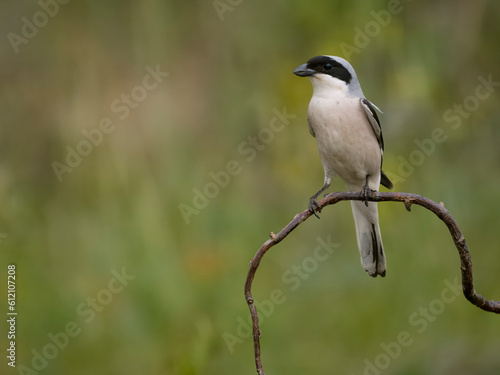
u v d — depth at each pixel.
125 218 11.06
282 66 12.80
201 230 11.10
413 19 12.72
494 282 10.54
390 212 11.10
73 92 12.95
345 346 9.93
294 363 9.67
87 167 12.20
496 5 12.73
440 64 12.49
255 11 13.16
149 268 10.08
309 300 10.41
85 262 10.75
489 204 11.24
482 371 9.28
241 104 12.74
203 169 12.11
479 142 12.20
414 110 11.95
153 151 12.28
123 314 9.86
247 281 5.28
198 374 8.95
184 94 13.02
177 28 13.33
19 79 13.16
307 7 12.42
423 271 10.47
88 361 9.71
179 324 9.70
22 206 11.52
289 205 12.04
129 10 13.27
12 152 12.66
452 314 10.16
